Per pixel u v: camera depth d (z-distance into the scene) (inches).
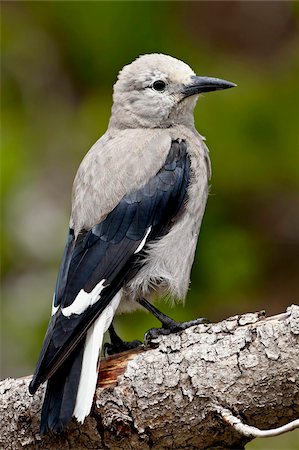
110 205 374.6
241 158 520.7
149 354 328.8
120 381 326.6
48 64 569.9
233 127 525.3
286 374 313.9
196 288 507.5
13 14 577.9
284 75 547.5
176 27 559.2
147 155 389.4
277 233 528.4
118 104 423.2
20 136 547.2
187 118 422.3
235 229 518.9
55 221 550.6
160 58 422.0
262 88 537.6
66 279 355.3
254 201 523.8
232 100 531.5
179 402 322.3
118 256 367.9
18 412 335.0
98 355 333.1
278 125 526.9
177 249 386.9
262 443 467.2
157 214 382.6
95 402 325.1
